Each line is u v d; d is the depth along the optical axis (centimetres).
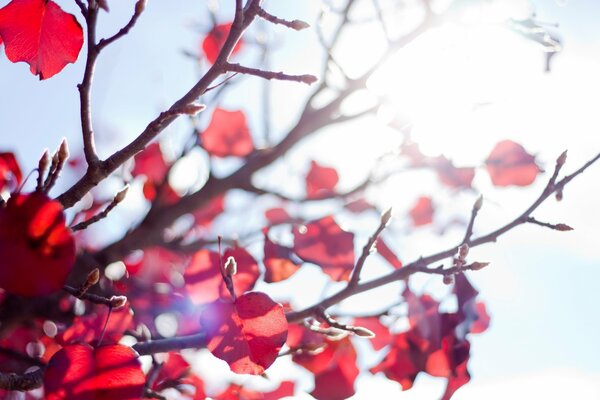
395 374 114
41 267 85
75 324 110
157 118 91
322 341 116
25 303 126
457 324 112
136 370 91
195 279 109
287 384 124
